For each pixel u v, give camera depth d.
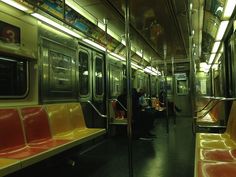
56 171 3.53
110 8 4.18
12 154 2.40
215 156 2.21
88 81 5.16
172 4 4.06
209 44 7.02
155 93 11.80
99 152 4.68
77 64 4.61
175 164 3.83
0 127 2.52
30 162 2.24
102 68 5.89
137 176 3.29
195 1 4.17
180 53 8.81
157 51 8.18
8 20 2.95
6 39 2.89
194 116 3.59
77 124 3.96
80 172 3.47
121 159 4.14
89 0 3.84
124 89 7.05
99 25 5.00
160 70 11.89
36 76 3.42
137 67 8.82
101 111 5.74
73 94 4.45
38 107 3.22
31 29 3.33
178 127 8.23
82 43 4.87
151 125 7.56
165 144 5.38
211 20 4.90
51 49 3.81
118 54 6.70
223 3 3.73
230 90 4.94
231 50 4.66
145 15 4.57
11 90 3.06
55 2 3.63
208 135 3.32
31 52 3.28
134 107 6.02
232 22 4.39
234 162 2.01
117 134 6.56
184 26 5.37
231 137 3.06
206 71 12.28
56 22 3.66
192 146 5.14
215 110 5.28
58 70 3.99
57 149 2.69
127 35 2.63
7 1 2.86
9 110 2.73
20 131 2.76
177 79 12.50
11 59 3.07
